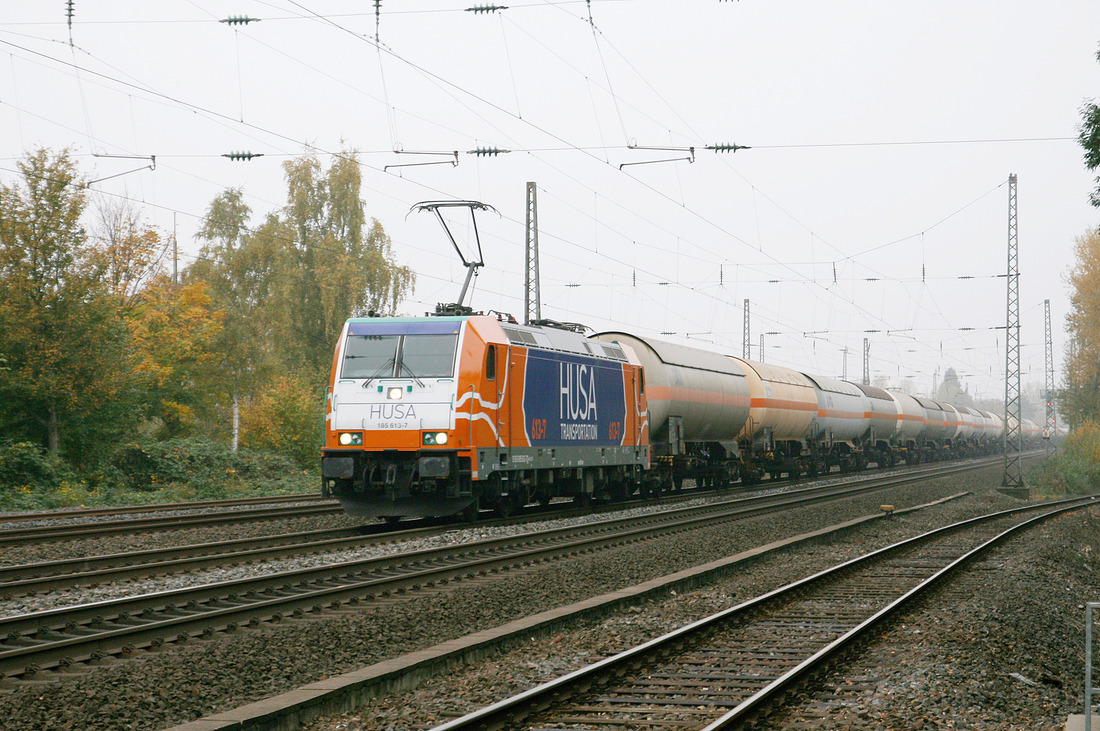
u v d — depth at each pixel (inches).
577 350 1010.7
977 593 591.2
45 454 1226.0
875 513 1189.1
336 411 833.5
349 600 496.1
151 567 559.8
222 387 1903.3
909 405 2593.5
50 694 322.0
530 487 940.6
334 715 320.8
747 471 1633.9
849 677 377.7
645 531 848.3
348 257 2004.2
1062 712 350.9
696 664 390.6
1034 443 4549.7
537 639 439.2
